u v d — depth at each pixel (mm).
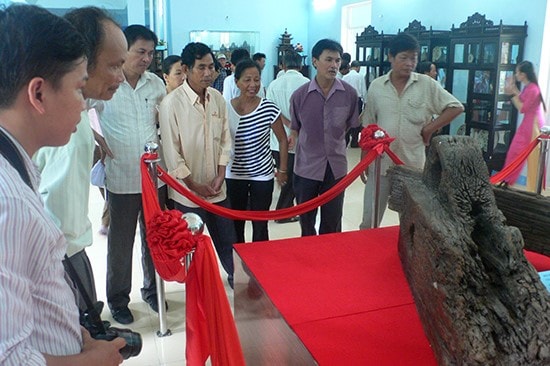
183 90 2572
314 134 2947
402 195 1780
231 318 1383
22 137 818
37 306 793
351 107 2969
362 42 7770
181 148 2619
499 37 4988
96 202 4750
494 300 1211
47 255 790
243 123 2871
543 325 1152
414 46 2848
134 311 2670
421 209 1456
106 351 907
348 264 1833
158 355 2262
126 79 2441
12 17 788
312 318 1449
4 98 793
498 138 5258
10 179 736
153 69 6766
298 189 3078
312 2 11031
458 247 1261
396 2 7645
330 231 3080
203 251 1426
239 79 2844
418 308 1461
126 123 2428
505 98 5145
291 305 1530
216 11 10664
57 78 807
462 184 1436
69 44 810
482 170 1474
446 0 6465
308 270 1789
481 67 5223
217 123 2689
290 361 1434
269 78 11344
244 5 10836
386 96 2953
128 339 1161
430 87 2922
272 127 3119
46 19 805
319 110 2908
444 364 1195
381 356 1269
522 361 1113
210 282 1407
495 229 1335
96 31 1463
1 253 695
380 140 2545
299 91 2992
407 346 1316
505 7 5434
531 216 1906
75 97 840
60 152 1618
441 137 1585
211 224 2787
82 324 1129
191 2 10469
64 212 1622
